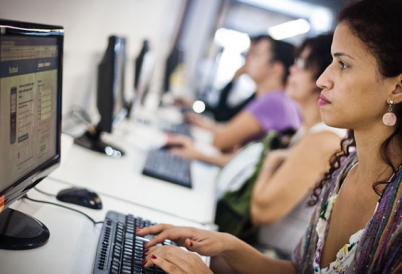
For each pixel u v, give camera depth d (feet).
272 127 11.00
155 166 7.68
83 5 8.27
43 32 4.33
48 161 4.95
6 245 4.11
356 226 4.42
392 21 3.85
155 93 16.51
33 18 6.29
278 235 8.38
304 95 8.16
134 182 6.90
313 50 8.02
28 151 4.41
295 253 5.38
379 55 3.88
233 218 8.50
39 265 4.03
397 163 4.11
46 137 4.84
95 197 5.55
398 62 3.84
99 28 9.77
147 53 10.69
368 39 3.90
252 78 11.51
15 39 3.81
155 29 16.43
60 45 4.85
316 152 7.93
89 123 8.02
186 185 7.43
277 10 23.70
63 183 5.97
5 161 3.95
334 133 7.86
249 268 5.23
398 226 3.83
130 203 6.08
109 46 7.44
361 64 3.96
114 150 7.88
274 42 11.27
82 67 8.95
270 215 8.31
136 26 13.41
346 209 4.59
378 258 3.94
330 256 4.64
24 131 4.25
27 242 4.21
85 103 9.73
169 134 10.38
